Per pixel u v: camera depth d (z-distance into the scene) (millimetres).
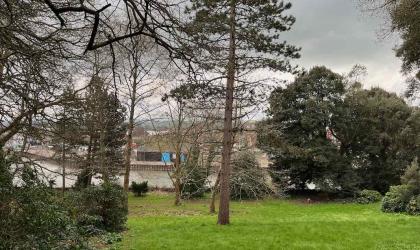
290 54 18438
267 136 26859
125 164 27391
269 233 16469
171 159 33469
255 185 27562
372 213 26891
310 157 34656
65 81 9328
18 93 6180
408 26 15000
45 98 6941
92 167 18641
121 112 22109
